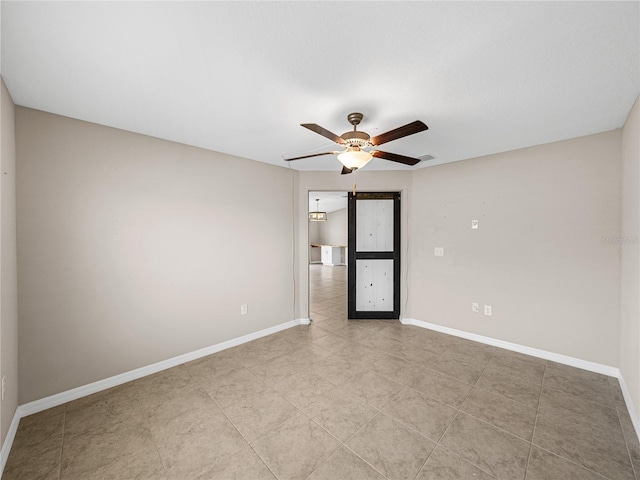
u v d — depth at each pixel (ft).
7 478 4.83
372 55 4.75
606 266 8.13
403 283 12.88
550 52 4.66
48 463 5.13
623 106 6.59
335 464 5.07
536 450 5.35
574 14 3.86
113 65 5.03
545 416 6.34
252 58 4.85
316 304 16.67
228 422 6.22
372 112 6.90
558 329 8.98
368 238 13.55
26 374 6.51
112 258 7.72
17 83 5.56
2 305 5.27
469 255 10.94
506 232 9.98
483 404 6.81
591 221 8.35
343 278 26.48
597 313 8.29
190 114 7.00
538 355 9.36
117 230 7.81
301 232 12.81
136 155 8.14
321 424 6.13
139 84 5.66
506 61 4.91
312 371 8.52
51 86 5.69
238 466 5.04
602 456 5.21
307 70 5.20
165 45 4.51
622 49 4.57
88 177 7.35
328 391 7.43
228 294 10.30
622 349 7.61
